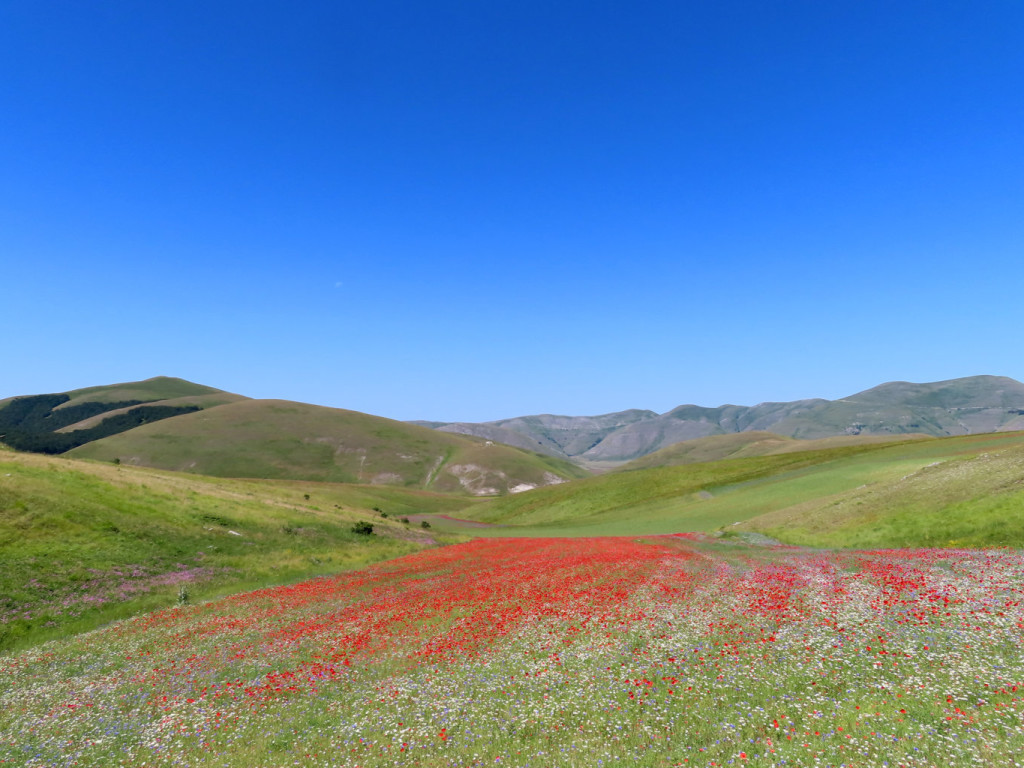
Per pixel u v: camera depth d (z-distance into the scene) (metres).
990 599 19.62
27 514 39.75
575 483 155.25
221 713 15.21
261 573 43.47
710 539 56.97
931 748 9.87
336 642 22.42
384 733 12.98
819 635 17.16
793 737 10.82
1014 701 11.30
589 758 10.73
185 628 27.27
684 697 13.47
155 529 45.59
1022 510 36.62
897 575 26.09
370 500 164.25
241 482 97.31
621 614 22.94
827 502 58.06
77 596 32.62
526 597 28.72
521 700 14.25
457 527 121.75
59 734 14.66
